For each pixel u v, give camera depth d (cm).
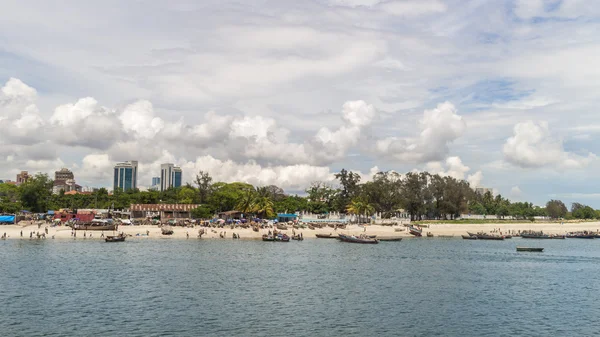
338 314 6059
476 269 10256
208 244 14925
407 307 6494
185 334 5138
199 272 9188
